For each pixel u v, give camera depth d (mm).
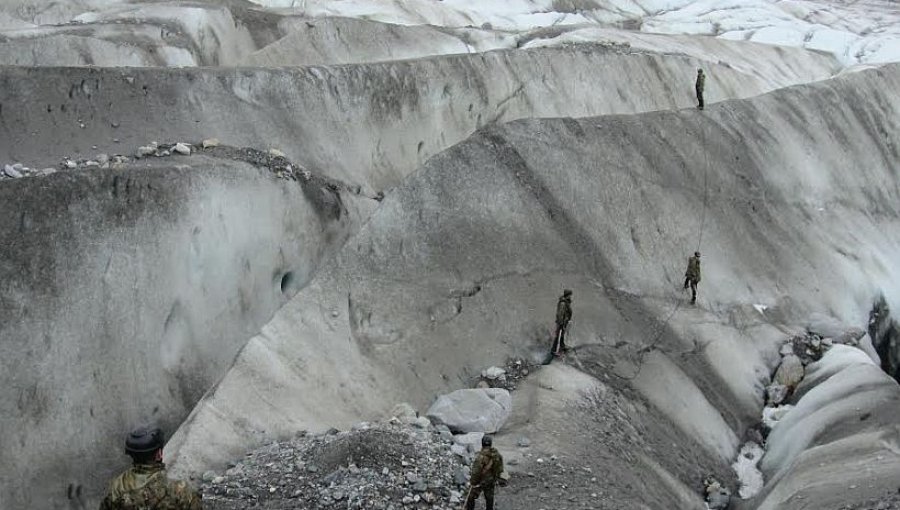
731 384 20156
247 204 18750
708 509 15773
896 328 27250
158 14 33156
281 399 14195
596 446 14812
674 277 22344
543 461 13500
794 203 27844
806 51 48938
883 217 30656
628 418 16688
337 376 15297
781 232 26312
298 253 20344
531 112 31719
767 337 22234
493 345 17781
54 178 15461
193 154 19812
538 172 21516
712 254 23625
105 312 15289
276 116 23953
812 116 31203
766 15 62531
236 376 14062
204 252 17344
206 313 17297
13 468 13344
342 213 21875
